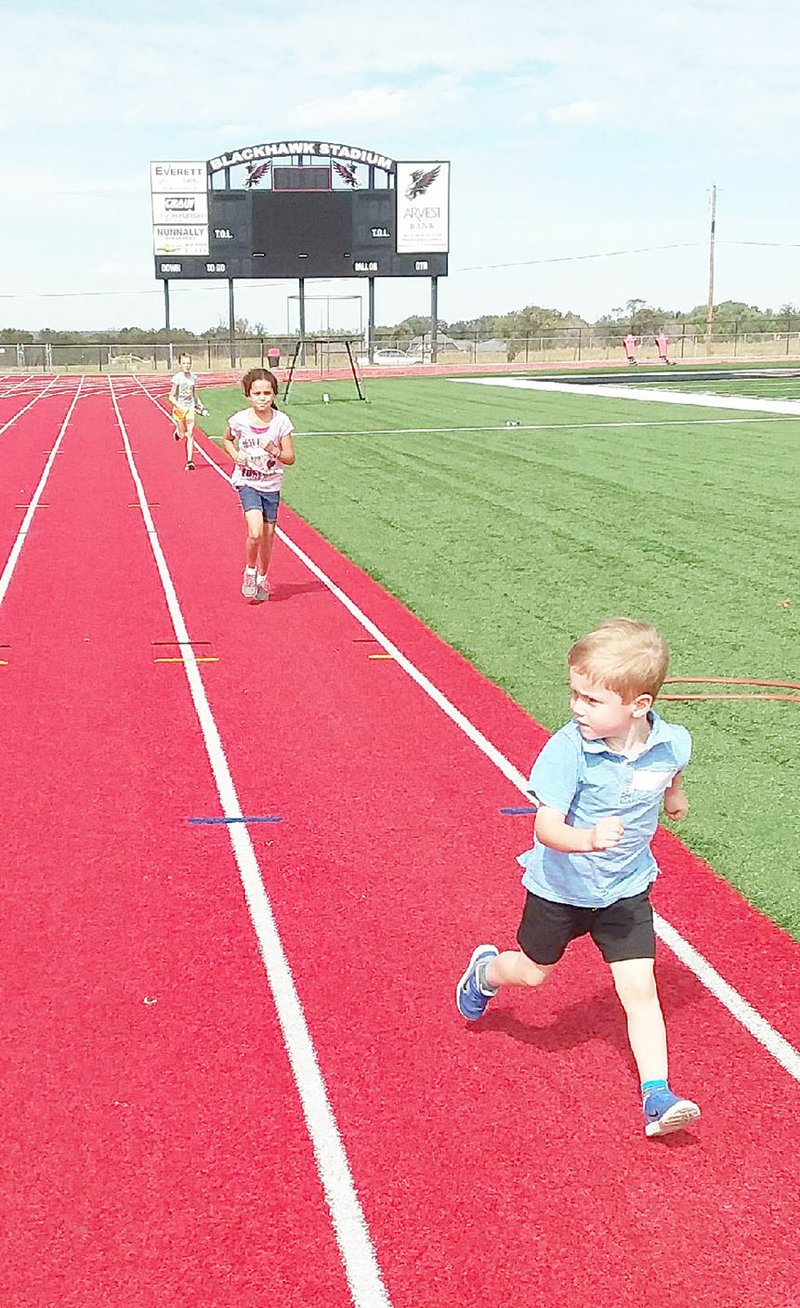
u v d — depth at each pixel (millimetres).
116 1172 3357
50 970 4418
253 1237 3109
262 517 9969
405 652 8648
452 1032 4051
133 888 5051
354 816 5785
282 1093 3713
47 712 7340
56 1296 2922
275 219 58875
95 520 14664
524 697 7578
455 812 5832
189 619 9648
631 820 3430
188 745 6762
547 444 22734
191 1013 4152
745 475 17891
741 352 79562
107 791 6098
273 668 8281
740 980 4359
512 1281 2961
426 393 40438
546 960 3648
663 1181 3316
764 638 8781
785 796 5922
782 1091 3727
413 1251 3061
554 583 10742
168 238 59000
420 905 4918
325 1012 4160
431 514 14664
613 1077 3797
